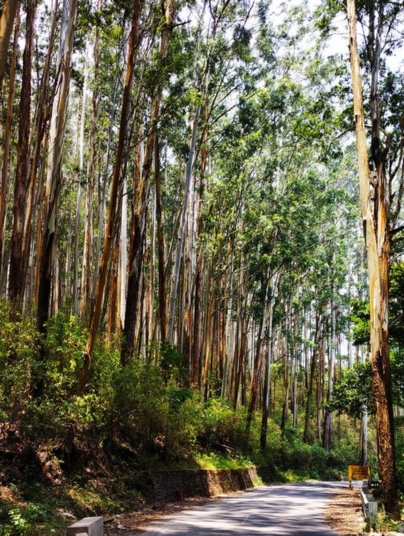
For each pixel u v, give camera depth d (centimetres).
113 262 2389
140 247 2170
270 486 3002
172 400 1980
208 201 3375
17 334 1316
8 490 1137
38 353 1373
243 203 3438
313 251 4047
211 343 3566
